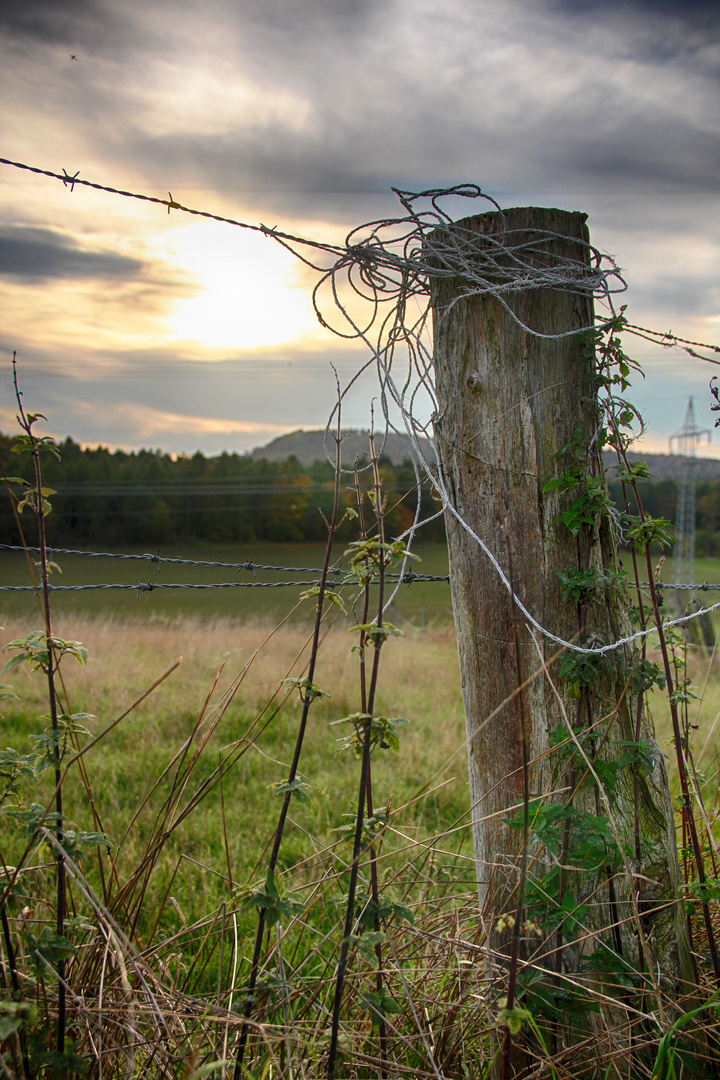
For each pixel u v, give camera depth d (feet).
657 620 6.03
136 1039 5.16
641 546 6.20
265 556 137.39
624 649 6.32
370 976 6.00
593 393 6.42
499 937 6.09
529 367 6.33
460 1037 5.81
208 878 10.53
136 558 8.59
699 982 6.21
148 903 9.14
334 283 6.65
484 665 6.48
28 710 19.93
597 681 6.16
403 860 10.56
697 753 11.54
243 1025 5.00
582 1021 5.64
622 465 6.36
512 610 6.33
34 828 4.65
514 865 5.90
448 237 6.53
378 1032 5.67
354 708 22.67
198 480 184.34
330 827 12.60
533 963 5.80
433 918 7.30
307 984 6.63
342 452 5.21
